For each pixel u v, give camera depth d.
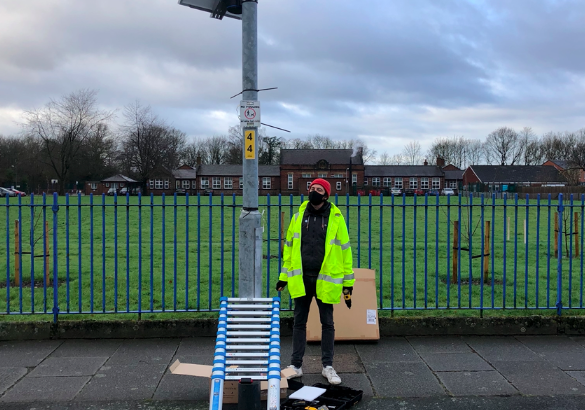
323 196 4.45
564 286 8.54
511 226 20.38
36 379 4.51
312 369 4.82
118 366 4.84
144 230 18.62
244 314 4.00
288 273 4.48
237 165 92.94
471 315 6.11
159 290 8.09
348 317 5.55
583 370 4.74
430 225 20.83
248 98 4.12
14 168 71.19
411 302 7.27
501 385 4.40
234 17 4.70
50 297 7.44
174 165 81.81
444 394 4.23
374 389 4.33
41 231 17.70
